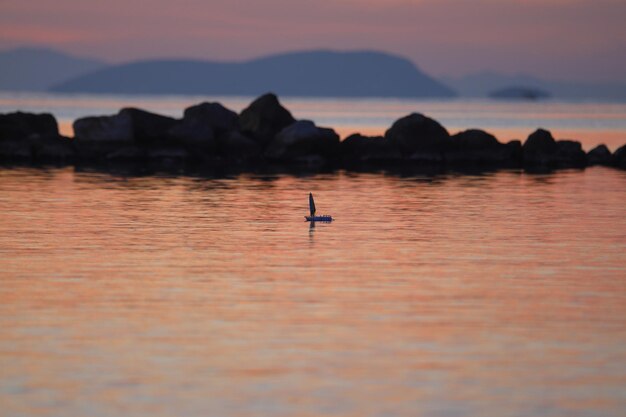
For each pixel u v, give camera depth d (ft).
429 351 68.74
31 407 58.13
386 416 57.00
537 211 145.18
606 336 72.74
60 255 104.47
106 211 141.79
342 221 132.67
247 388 61.26
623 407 58.59
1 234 118.93
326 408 58.18
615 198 164.14
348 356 67.56
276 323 76.02
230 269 97.19
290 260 102.32
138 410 57.77
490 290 88.12
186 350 68.64
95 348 68.95
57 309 79.92
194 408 58.13
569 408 58.39
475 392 60.80
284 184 185.98
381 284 90.48
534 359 67.05
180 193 167.63
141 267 97.91
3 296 84.48
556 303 83.05
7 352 67.92
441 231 123.65
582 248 110.93
